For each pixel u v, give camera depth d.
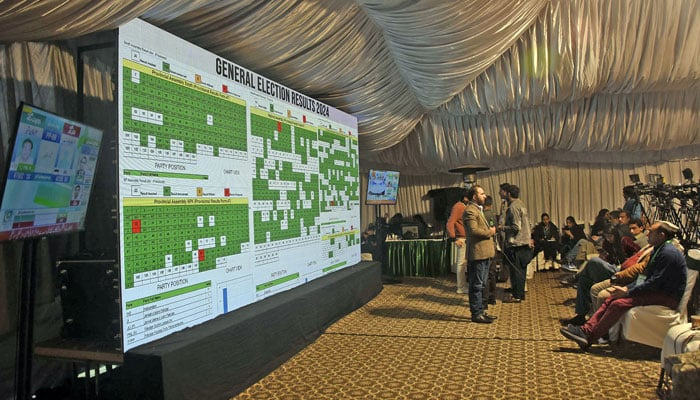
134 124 2.67
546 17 5.85
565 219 8.64
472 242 4.78
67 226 2.32
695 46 5.86
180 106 3.05
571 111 7.50
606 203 8.47
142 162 2.72
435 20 4.34
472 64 5.62
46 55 2.84
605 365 3.41
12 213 1.89
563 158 8.55
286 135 4.47
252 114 3.89
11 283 2.59
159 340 2.70
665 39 5.82
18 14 1.98
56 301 2.90
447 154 8.24
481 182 9.07
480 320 4.76
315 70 4.52
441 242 7.83
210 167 3.32
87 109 3.05
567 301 5.76
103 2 2.24
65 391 2.68
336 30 4.16
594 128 7.56
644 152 8.16
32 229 2.04
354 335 4.40
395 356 3.74
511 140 7.91
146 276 2.69
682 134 7.42
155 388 2.41
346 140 6.05
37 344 2.61
